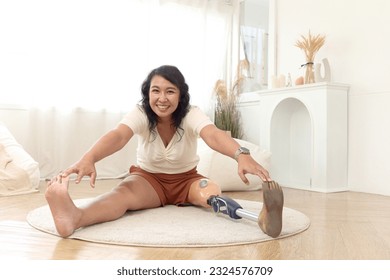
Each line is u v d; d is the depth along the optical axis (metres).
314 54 3.31
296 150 3.62
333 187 3.08
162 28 4.07
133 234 1.47
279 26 3.85
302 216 1.91
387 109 2.92
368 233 1.62
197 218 1.80
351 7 3.17
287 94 3.36
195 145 2.03
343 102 3.14
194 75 4.23
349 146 3.16
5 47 3.38
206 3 4.29
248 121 4.14
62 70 3.59
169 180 2.07
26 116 3.49
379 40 2.97
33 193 2.71
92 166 1.56
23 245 1.37
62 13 3.58
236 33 4.46
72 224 1.45
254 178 3.04
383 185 2.93
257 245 1.42
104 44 3.79
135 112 1.88
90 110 3.75
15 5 3.40
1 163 2.71
